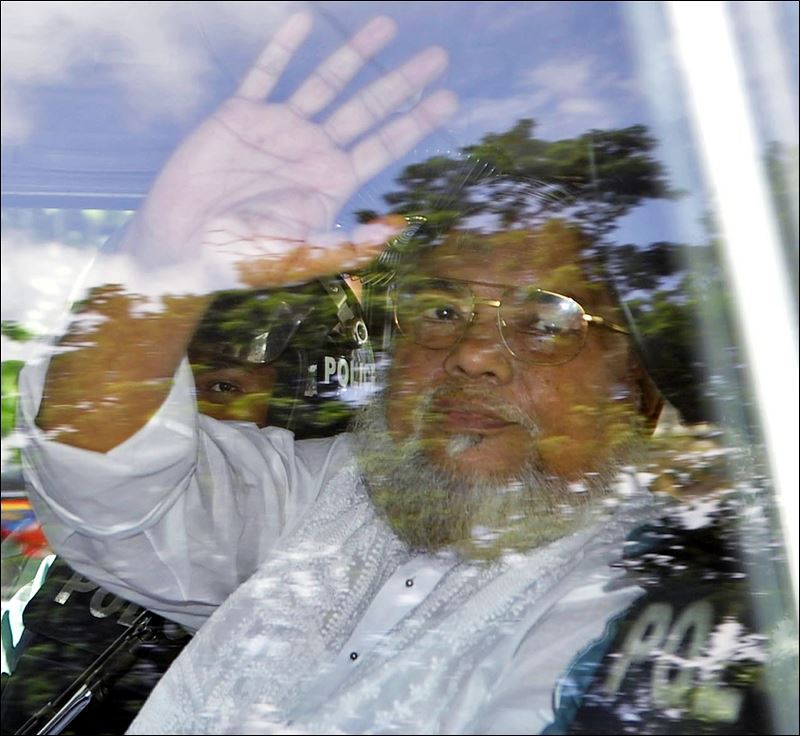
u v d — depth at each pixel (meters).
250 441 1.87
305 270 1.72
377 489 1.83
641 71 1.41
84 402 1.67
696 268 1.46
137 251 1.65
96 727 1.74
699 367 1.50
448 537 1.76
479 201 1.64
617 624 1.59
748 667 1.48
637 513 1.68
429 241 1.70
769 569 1.47
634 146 1.45
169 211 1.63
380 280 1.79
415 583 1.75
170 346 1.72
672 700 1.50
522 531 1.72
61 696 1.74
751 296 1.40
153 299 1.69
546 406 1.70
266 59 1.53
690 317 1.49
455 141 1.57
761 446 1.44
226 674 1.72
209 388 1.84
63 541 1.74
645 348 1.57
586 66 1.44
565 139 1.50
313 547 1.85
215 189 1.64
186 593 1.84
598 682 1.54
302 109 1.58
